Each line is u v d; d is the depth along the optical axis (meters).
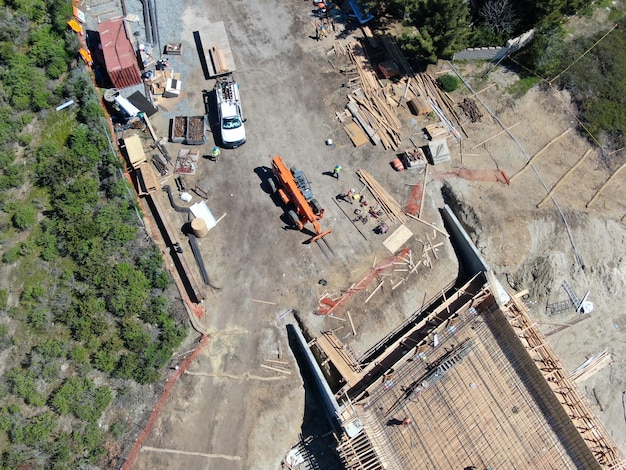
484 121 35.78
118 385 28.06
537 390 27.61
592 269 31.70
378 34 38.94
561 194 33.44
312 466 27.42
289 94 36.75
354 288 31.03
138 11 39.28
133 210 31.89
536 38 36.59
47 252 30.33
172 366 28.88
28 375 27.66
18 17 36.78
